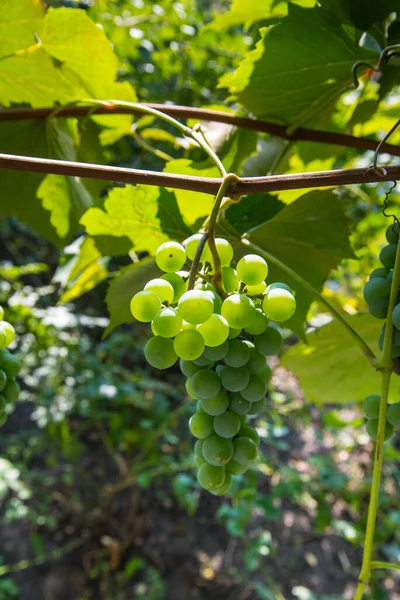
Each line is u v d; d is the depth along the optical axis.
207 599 1.55
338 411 1.70
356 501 1.37
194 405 1.60
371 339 0.57
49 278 1.99
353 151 0.87
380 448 0.38
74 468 1.84
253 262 0.35
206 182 0.37
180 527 1.73
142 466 1.56
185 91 1.49
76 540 1.67
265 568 1.60
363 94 0.62
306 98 0.59
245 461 0.36
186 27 1.41
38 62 0.60
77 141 0.68
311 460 1.38
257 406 0.37
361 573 0.37
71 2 1.31
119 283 0.52
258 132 0.64
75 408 1.61
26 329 1.57
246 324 0.33
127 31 1.34
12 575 1.59
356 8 0.51
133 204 0.47
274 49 0.55
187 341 0.31
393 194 1.17
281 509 1.72
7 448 1.79
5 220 1.97
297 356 0.60
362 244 1.17
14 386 0.41
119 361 1.87
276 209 0.53
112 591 1.58
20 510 1.54
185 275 0.36
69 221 0.68
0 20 0.56
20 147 0.64
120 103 0.49
